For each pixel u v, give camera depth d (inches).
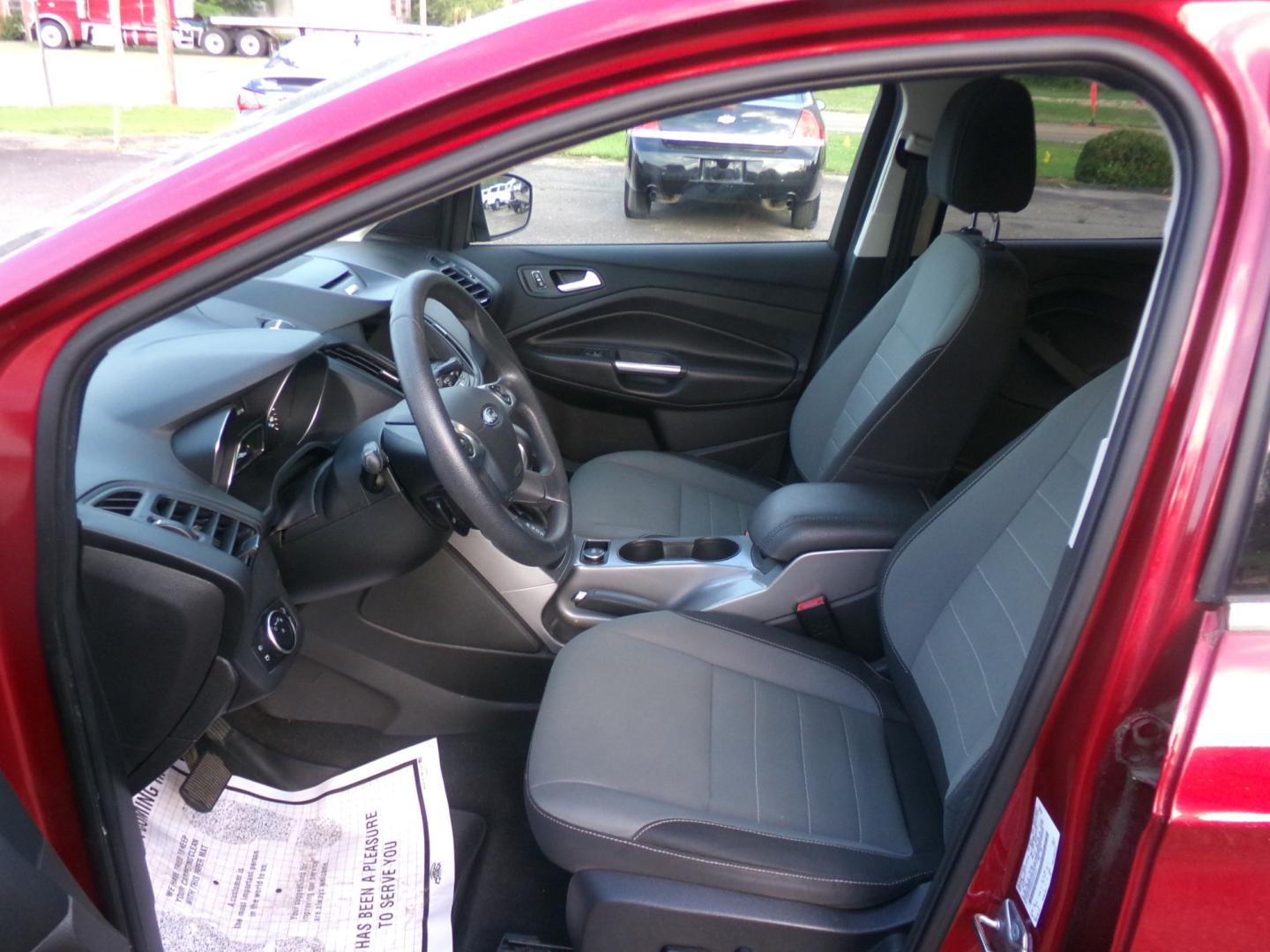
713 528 86.6
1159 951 30.8
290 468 63.9
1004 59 27.5
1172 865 29.7
